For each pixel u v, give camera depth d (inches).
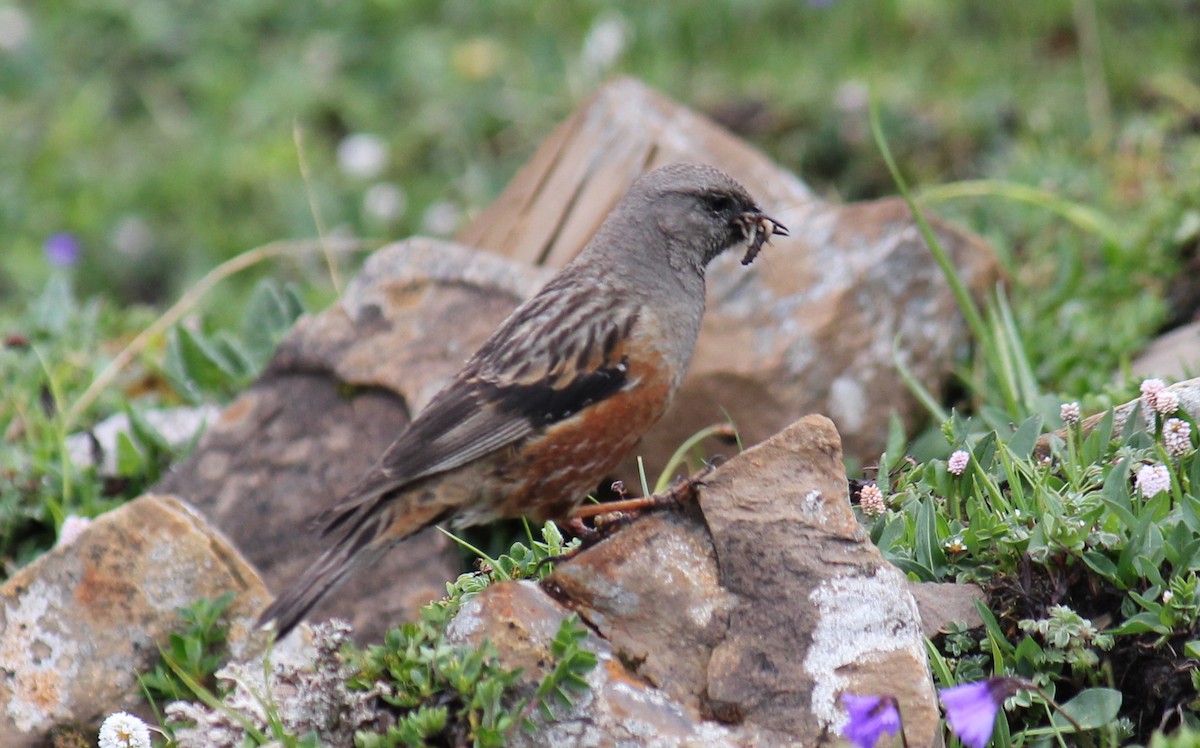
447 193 742.5
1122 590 291.4
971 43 763.4
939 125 693.3
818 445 294.8
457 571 385.7
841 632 274.8
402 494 316.5
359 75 828.6
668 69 768.3
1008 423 375.6
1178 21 745.6
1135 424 335.6
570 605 287.3
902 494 329.1
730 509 289.7
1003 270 466.3
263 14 862.5
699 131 518.0
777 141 711.1
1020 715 284.5
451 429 313.6
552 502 325.1
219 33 848.9
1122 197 559.2
